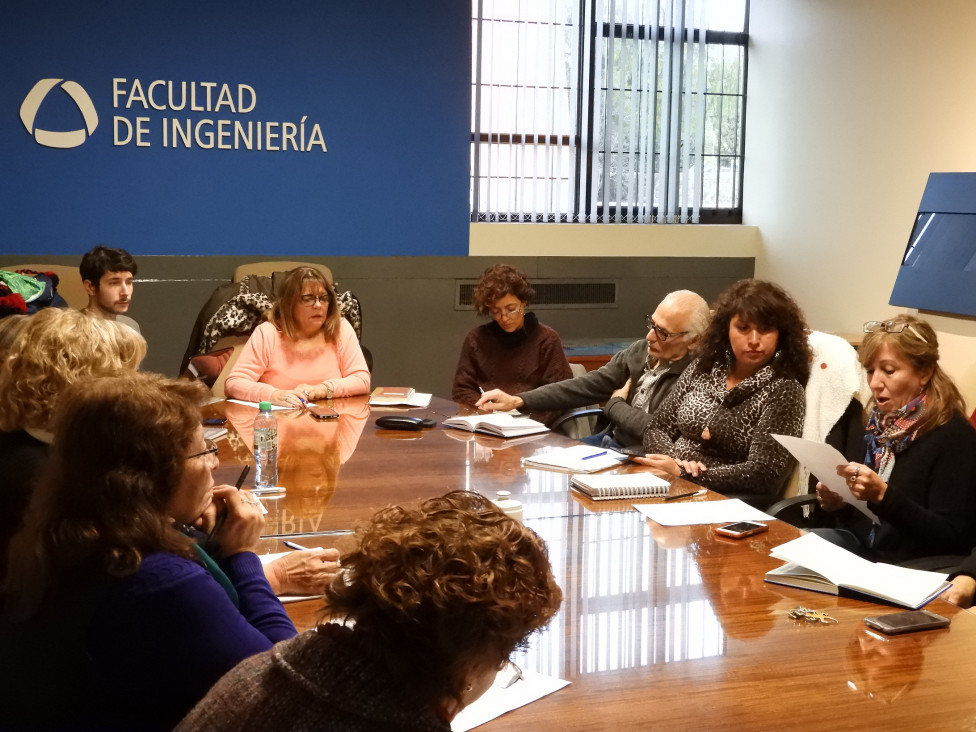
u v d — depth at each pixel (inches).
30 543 45.5
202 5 222.1
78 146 217.8
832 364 118.3
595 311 257.1
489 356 175.8
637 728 52.6
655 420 131.0
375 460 114.1
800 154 247.1
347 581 37.2
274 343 158.6
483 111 245.6
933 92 205.2
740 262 265.9
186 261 226.4
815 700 56.0
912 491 100.9
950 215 198.7
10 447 64.3
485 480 105.0
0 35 209.9
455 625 34.7
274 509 93.4
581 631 65.6
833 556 77.0
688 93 258.5
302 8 228.8
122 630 44.8
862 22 223.9
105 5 215.9
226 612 46.8
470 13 239.9
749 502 113.0
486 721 53.3
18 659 45.1
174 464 47.3
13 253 216.4
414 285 243.1
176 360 228.5
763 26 258.1
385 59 235.8
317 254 237.0
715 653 62.4
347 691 34.2
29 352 65.1
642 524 90.0
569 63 249.6
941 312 198.8
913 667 60.5
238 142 228.5
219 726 34.9
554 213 253.9
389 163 239.1
